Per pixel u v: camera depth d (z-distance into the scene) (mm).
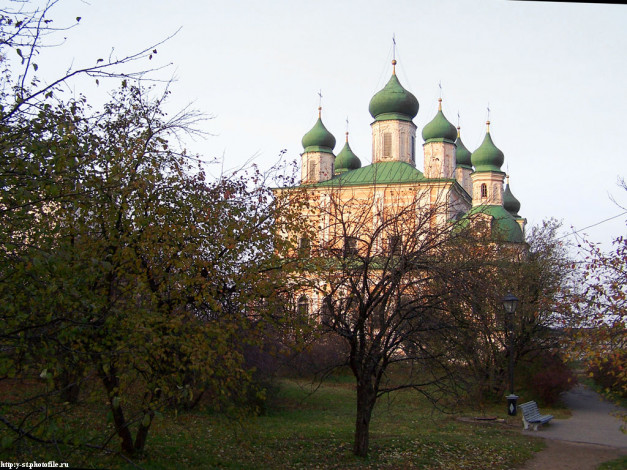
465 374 14242
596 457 15352
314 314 12859
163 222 11594
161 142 11750
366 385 13930
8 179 7777
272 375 18969
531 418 20312
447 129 48062
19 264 7371
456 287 12844
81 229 10172
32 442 7820
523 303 25812
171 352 10617
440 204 14117
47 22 7773
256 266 12055
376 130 49969
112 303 8648
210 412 16156
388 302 14156
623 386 14281
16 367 7598
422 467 13469
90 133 10438
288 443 15633
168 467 11383
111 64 7867
